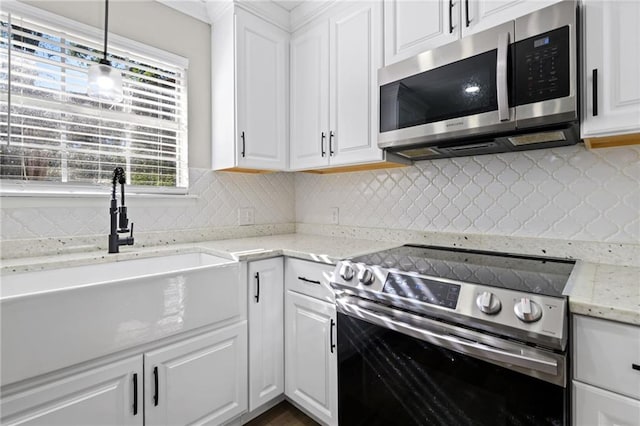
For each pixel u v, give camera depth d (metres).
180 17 1.98
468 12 1.32
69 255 1.50
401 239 1.92
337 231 2.27
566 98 1.04
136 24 1.81
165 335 1.28
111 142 1.75
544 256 1.43
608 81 1.01
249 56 1.94
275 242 1.99
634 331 0.77
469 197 1.66
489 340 0.95
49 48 1.54
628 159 1.25
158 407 1.27
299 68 2.08
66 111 1.60
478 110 1.23
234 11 1.89
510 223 1.54
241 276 1.58
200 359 1.40
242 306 1.58
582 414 0.84
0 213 1.41
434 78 1.35
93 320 1.10
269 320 1.69
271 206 2.43
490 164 1.59
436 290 1.08
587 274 1.13
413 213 1.88
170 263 1.73
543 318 0.86
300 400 1.66
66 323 1.04
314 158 1.98
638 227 1.23
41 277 1.33
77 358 1.06
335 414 1.49
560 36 1.05
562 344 0.82
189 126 2.01
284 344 1.75
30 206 1.48
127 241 1.63
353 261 1.39
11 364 0.94
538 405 0.88
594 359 0.82
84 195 1.61
